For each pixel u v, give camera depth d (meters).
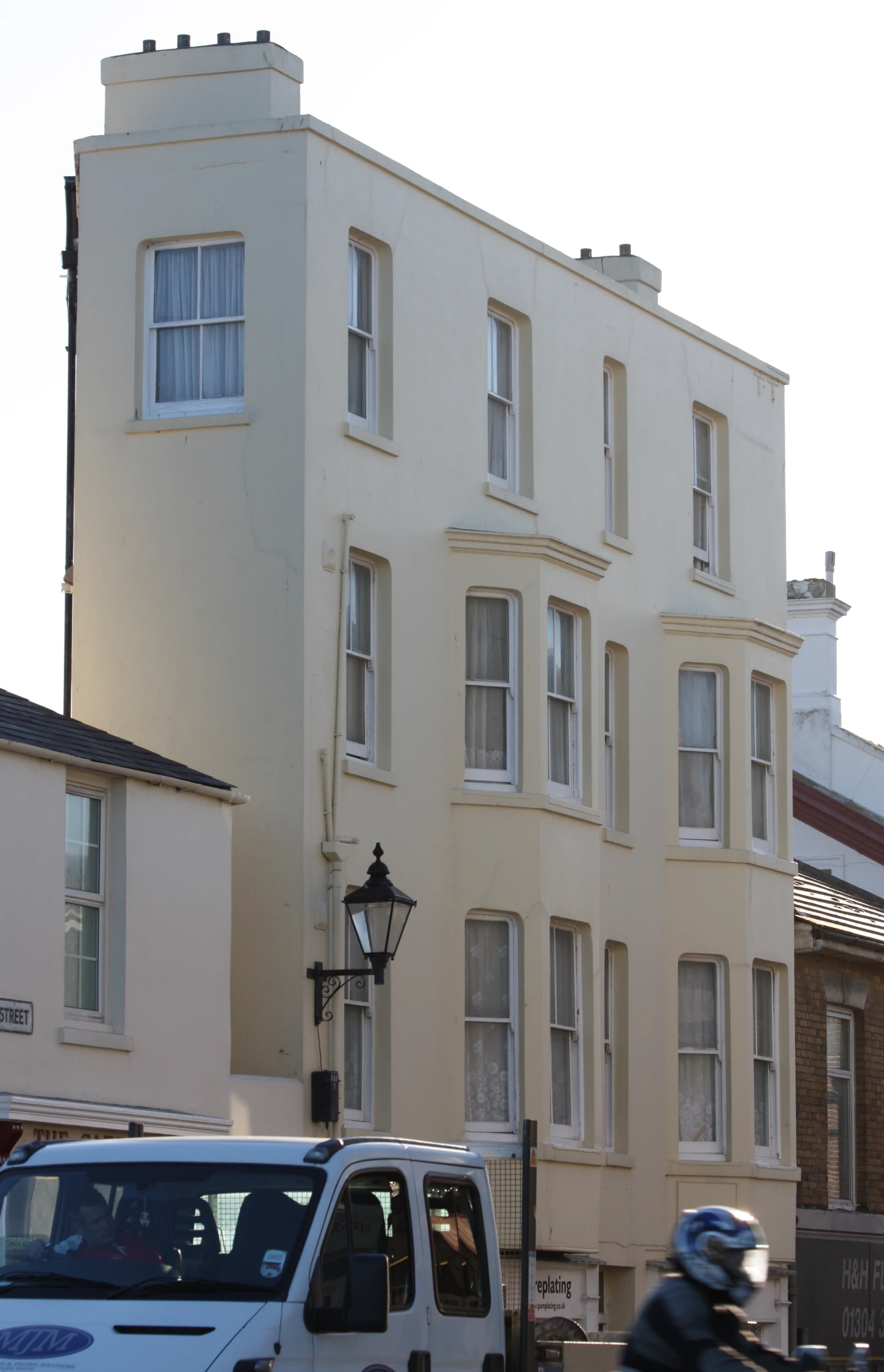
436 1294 13.02
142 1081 20.31
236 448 24.22
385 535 25.11
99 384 24.97
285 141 24.52
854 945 32.50
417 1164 13.21
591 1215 26.20
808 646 43.81
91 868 20.44
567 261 28.83
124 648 24.38
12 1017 18.83
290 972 22.94
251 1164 12.15
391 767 24.80
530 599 26.30
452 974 25.33
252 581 23.92
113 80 26.09
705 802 30.33
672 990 29.47
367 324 25.59
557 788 26.94
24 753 19.25
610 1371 18.11
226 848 21.89
